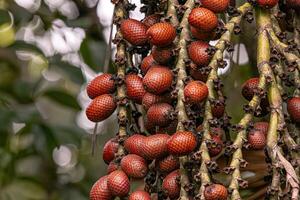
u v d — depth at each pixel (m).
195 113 1.55
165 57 1.61
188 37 1.61
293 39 1.75
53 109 3.46
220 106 1.55
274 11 1.69
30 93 2.72
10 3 2.62
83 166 3.25
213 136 1.53
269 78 1.58
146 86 1.57
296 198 1.43
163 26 1.59
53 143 2.68
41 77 2.75
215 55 1.58
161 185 1.55
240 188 1.49
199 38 1.62
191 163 1.50
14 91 2.72
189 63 1.58
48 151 2.70
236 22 1.63
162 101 1.60
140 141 1.56
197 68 1.59
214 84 1.56
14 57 3.10
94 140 1.68
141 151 1.55
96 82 1.66
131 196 1.51
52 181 3.04
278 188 1.47
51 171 3.05
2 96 2.70
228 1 1.62
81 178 3.19
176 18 1.63
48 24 2.59
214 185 1.45
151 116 1.57
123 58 1.66
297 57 1.61
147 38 1.62
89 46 2.51
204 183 1.46
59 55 2.62
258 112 1.56
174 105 1.60
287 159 1.53
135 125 1.64
